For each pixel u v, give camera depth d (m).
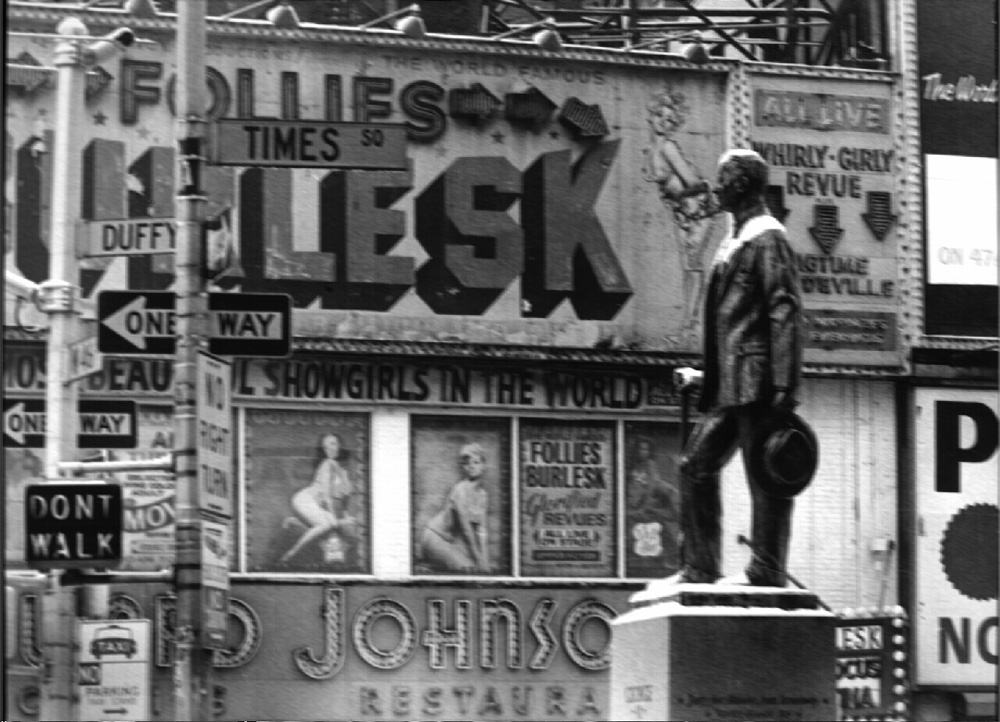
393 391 47.16
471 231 47.88
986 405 50.59
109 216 46.00
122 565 43.25
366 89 47.59
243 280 46.47
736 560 48.31
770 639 24.81
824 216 50.06
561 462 48.00
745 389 25.06
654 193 49.00
